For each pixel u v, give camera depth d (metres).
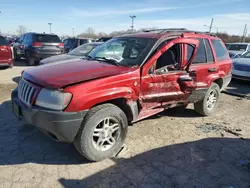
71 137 2.86
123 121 3.28
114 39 4.45
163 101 3.90
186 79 4.05
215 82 5.23
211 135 4.11
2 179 2.72
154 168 3.05
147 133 4.07
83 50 8.20
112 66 3.46
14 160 3.12
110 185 2.70
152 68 3.56
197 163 3.21
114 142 3.29
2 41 9.93
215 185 2.78
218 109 5.65
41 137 3.77
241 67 8.72
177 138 3.94
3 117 4.50
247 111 5.57
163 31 4.16
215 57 4.86
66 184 2.69
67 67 3.41
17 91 3.48
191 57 4.16
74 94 2.76
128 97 3.26
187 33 4.32
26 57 12.35
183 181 2.82
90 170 2.96
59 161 3.14
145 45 3.73
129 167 3.05
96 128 3.08
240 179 2.91
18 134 3.84
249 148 3.69
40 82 2.93
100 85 2.96
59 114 2.71
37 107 2.85
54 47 12.02
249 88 8.36
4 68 10.83
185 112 5.28
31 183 2.68
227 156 3.42
